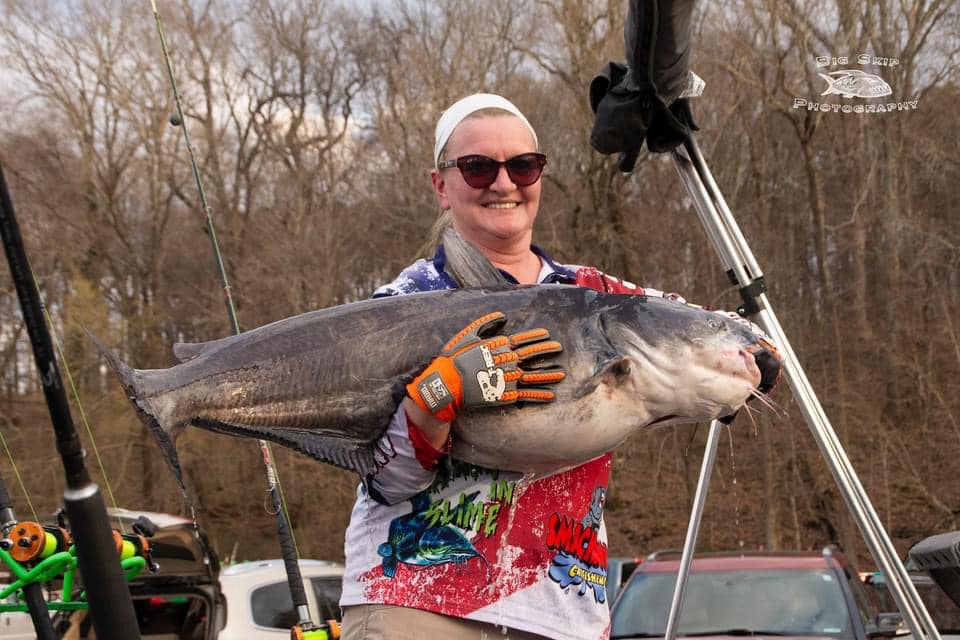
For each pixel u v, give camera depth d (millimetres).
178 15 20375
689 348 2273
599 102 3400
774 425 19734
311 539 22797
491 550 2330
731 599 6477
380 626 2307
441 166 2693
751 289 3168
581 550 2418
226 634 7496
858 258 21078
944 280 21328
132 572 2525
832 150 18547
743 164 20141
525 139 2643
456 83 23547
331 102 29578
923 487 19422
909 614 2953
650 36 2963
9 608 2592
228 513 22641
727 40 13383
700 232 21625
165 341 25109
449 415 2154
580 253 23312
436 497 2348
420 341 2309
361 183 27719
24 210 23875
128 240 25438
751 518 21375
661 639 6281
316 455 2332
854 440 21906
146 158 25328
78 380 20125
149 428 2189
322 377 2285
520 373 2164
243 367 2277
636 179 23188
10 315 17562
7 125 23828
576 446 2238
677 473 22656
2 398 17438
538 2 22984
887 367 21422
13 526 2314
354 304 2396
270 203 27578
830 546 7430
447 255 2500
